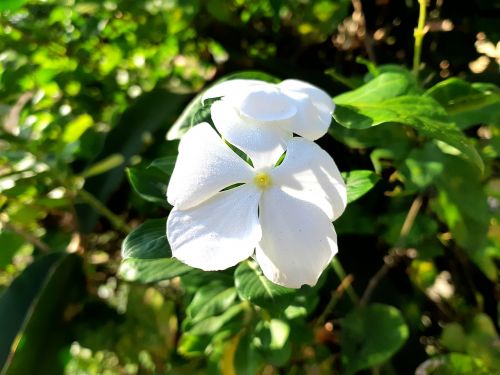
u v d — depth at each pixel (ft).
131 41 0.65
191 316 0.39
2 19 0.61
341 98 0.41
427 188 0.51
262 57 0.64
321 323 0.50
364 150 0.52
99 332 0.55
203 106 0.37
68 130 0.59
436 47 0.62
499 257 0.54
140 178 0.39
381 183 0.52
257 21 0.64
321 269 0.31
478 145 0.51
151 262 0.37
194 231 0.30
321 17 0.61
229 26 0.64
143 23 0.64
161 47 0.66
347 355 0.45
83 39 0.64
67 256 0.53
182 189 0.30
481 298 0.56
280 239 0.31
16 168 0.55
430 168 0.43
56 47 0.64
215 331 0.42
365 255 0.55
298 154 0.31
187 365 0.52
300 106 0.31
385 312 0.45
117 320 0.57
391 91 0.38
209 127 0.32
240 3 0.63
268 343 0.41
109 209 0.62
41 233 0.63
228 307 0.40
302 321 0.43
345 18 0.64
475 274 0.58
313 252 0.31
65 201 0.56
